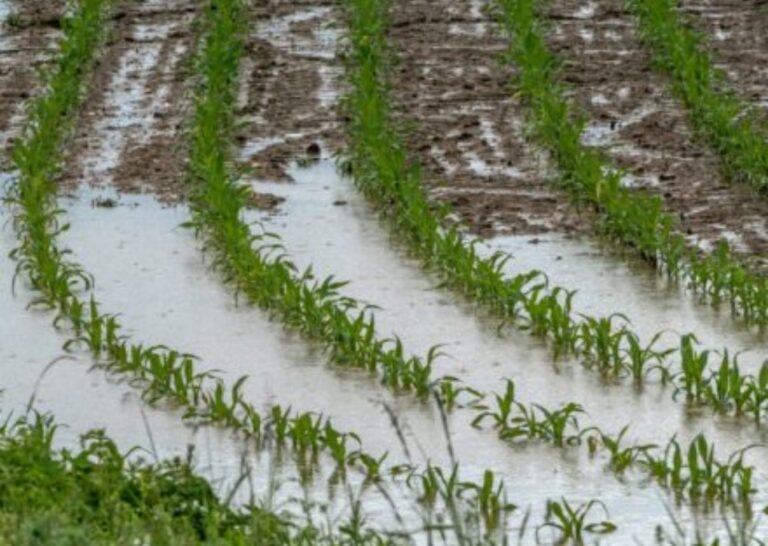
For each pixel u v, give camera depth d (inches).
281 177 1318.9
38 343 994.1
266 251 1146.0
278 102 1519.4
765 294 992.9
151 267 1124.5
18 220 1195.9
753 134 1301.7
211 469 790.5
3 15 1871.3
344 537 716.7
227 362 957.8
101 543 634.8
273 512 719.1
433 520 745.0
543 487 789.2
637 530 740.7
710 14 1801.2
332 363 950.4
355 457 815.1
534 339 983.6
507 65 1610.5
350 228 1196.5
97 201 1264.8
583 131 1400.1
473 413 880.3
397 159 1249.4
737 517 751.7
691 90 1413.6
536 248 1139.3
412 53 1667.1
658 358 909.8
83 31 1648.6
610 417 871.1
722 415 870.4
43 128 1362.0
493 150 1360.7
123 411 892.0
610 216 1139.3
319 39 1731.1
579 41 1695.4
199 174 1252.5
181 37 1744.6
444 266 1087.6
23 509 681.6
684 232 1152.8
